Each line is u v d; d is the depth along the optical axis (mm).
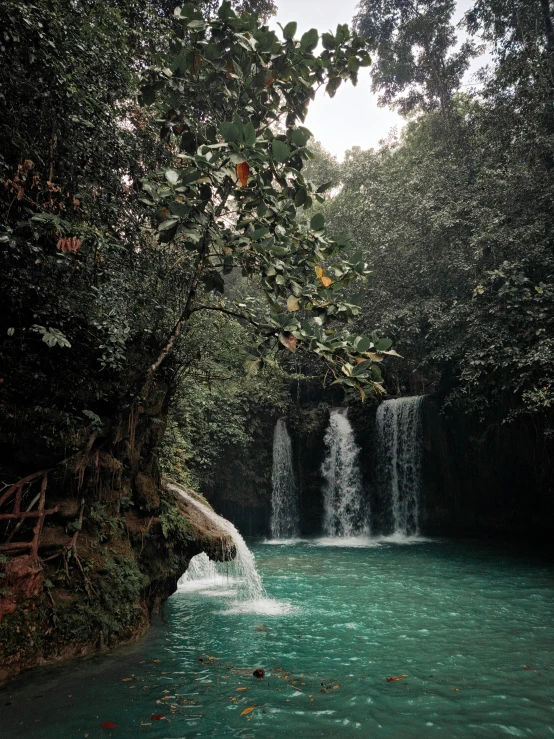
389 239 16531
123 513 6281
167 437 11641
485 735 3725
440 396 17766
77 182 5637
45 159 5219
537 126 14438
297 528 19531
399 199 17250
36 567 4789
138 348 6516
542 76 14469
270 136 4520
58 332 4781
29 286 4891
